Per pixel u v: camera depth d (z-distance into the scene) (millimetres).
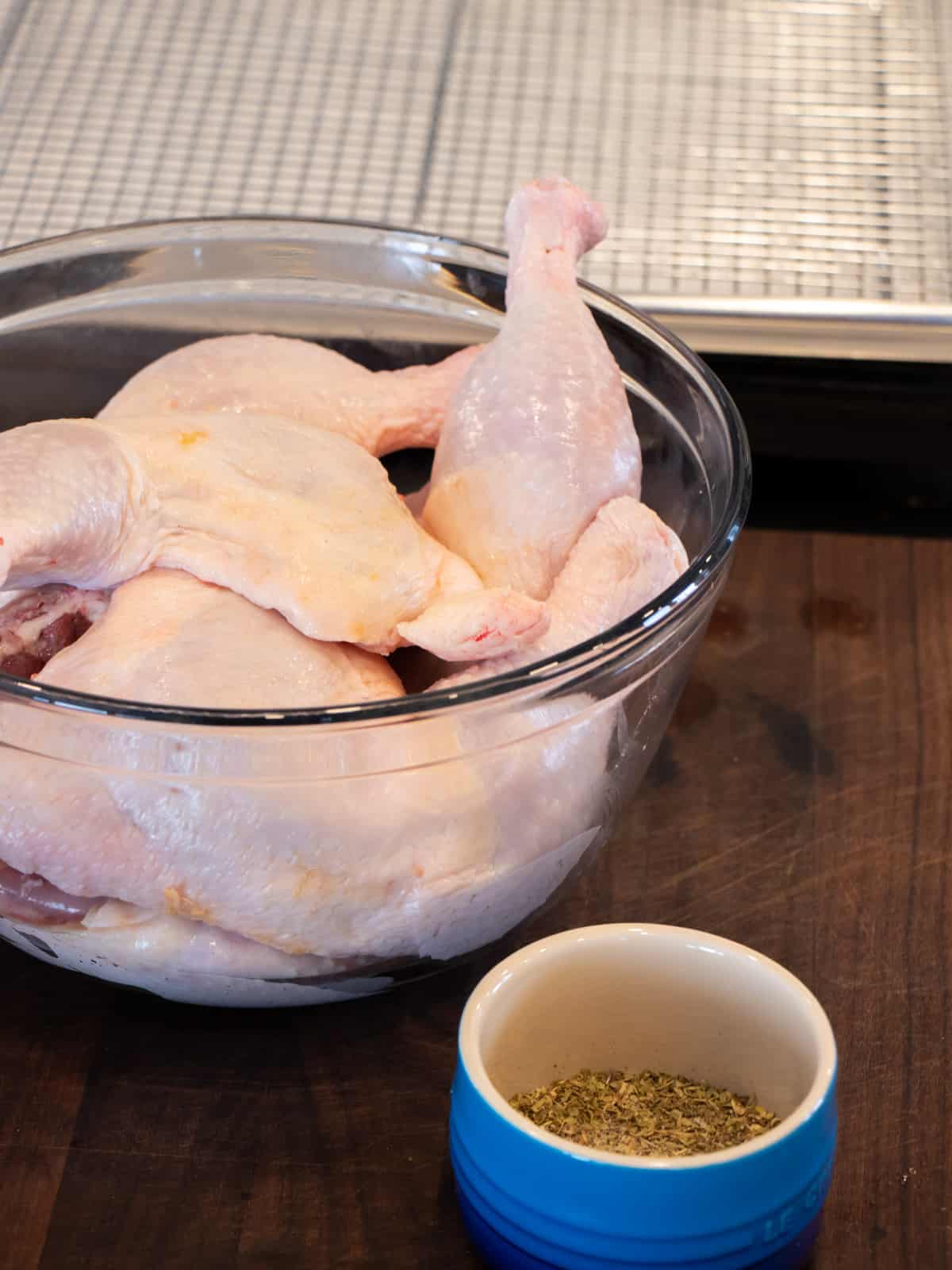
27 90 1354
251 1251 738
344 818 706
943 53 1451
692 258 1213
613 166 1305
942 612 1146
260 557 764
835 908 932
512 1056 741
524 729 714
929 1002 877
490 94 1383
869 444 1177
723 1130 724
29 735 688
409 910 746
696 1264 657
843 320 1127
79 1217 749
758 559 1185
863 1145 797
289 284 1046
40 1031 837
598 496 850
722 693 1078
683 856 961
